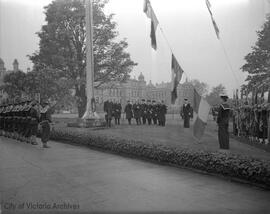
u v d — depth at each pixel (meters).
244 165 6.17
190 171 7.23
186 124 14.69
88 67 16.39
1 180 6.39
